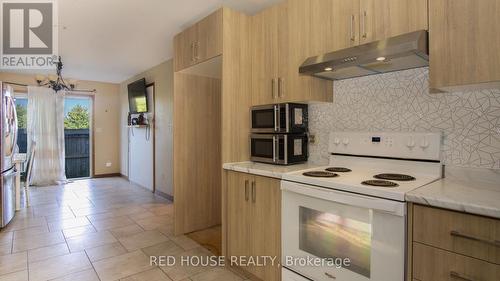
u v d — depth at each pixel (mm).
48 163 5566
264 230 1944
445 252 1129
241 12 2398
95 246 2652
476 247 1054
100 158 6367
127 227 3182
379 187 1351
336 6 1780
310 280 1647
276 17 2170
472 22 1243
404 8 1488
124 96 6207
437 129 1667
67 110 6215
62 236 2891
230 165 2209
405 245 1244
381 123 1908
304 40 1961
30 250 2547
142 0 2371
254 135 2369
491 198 1125
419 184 1433
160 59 4336
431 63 1372
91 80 6141
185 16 2691
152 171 4957
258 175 1979
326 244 1560
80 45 3551
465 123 1565
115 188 5250
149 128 5062
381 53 1454
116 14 2633
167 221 3404
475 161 1533
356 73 1923
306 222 1664
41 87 5492
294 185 1679
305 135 2307
